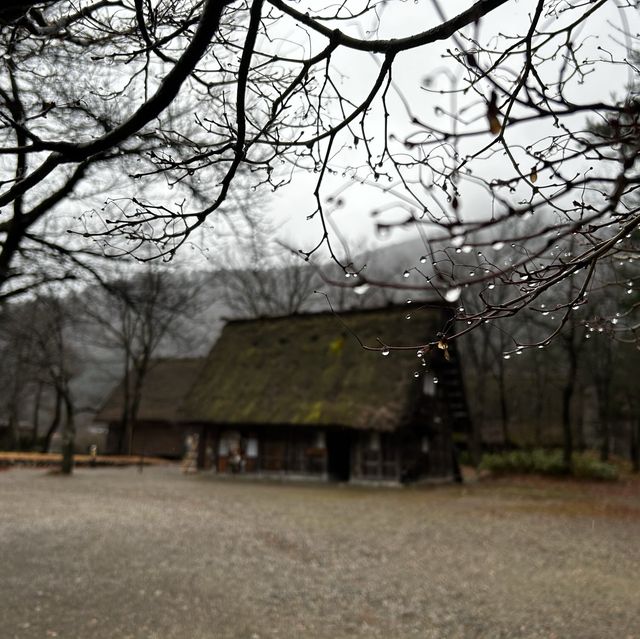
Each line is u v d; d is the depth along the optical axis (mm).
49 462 29188
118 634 6008
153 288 14141
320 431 23469
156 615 6602
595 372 29250
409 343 23297
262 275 34062
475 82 2463
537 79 2223
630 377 25969
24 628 6016
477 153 2428
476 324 2588
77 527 11273
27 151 3188
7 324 19000
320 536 11414
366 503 16812
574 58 2484
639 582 8305
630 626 6457
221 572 8430
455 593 7703
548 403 37781
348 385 23109
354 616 6801
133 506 14797
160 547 9820
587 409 38938
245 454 24906
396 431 21453
